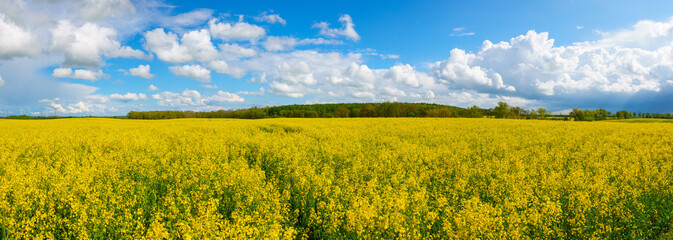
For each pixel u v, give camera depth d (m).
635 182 9.16
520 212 6.85
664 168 11.50
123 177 10.22
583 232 6.67
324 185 8.34
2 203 6.55
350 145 16.48
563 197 7.97
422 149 15.34
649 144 18.95
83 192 7.59
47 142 17.70
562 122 40.22
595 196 7.75
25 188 7.74
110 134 21.83
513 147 17.55
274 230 5.33
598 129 28.36
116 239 5.92
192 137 19.78
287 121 38.38
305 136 21.31
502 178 9.19
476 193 8.60
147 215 7.21
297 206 7.82
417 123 35.00
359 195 7.41
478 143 19.45
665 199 8.15
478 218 5.84
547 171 11.37
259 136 20.06
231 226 5.45
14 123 37.62
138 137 20.28
